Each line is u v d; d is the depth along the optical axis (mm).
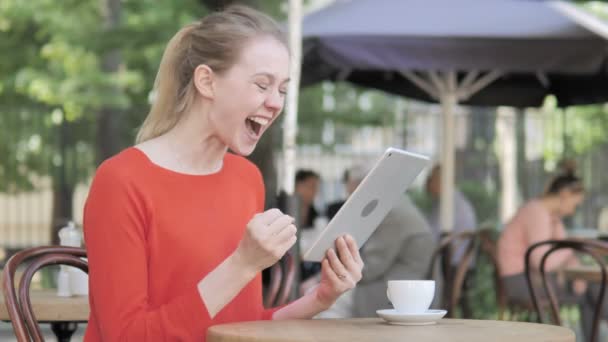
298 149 19469
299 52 6555
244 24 2758
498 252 7715
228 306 2838
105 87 15406
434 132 16328
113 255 2582
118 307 2551
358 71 10297
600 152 15164
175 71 2803
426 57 7363
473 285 8875
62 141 15930
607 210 15000
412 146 16719
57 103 15406
